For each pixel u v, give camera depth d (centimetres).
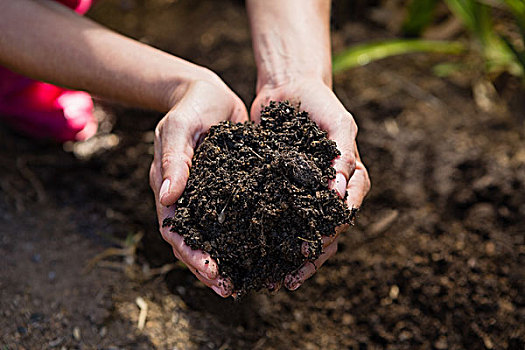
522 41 79
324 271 68
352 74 82
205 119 54
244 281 50
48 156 75
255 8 61
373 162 74
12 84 69
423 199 72
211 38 85
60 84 58
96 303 63
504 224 69
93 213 71
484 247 68
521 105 78
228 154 52
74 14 58
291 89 57
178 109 53
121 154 75
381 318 65
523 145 74
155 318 63
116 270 67
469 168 73
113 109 79
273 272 51
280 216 50
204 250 50
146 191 72
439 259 67
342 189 51
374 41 85
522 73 76
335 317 66
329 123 54
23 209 70
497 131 76
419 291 66
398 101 79
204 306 65
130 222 71
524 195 70
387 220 70
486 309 64
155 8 90
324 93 55
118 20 88
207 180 51
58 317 62
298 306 66
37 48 56
